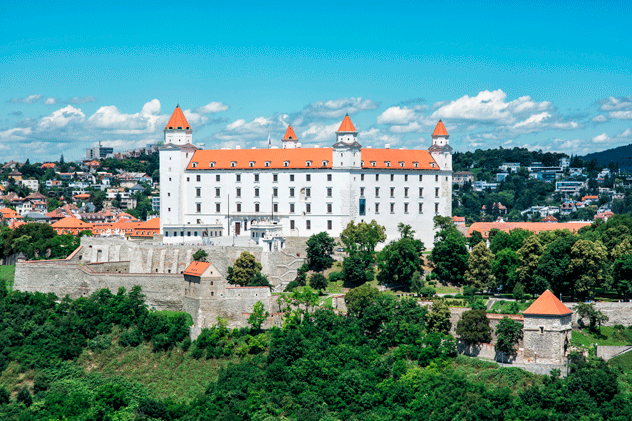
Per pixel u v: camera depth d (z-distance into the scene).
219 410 179.38
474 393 172.38
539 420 162.62
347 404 177.75
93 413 180.50
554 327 177.00
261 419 174.38
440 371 182.12
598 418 160.88
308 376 186.00
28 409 185.75
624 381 172.75
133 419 179.50
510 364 181.62
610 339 189.38
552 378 172.00
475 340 185.88
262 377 187.75
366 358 188.12
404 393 176.38
